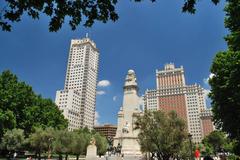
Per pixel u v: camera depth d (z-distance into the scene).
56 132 70.25
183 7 10.56
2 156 79.25
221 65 38.09
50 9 10.13
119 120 99.31
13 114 66.62
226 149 120.19
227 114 38.97
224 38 36.38
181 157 52.22
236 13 23.97
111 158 72.31
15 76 75.19
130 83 103.44
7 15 9.83
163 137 44.41
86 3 10.38
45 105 88.44
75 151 67.94
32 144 70.19
